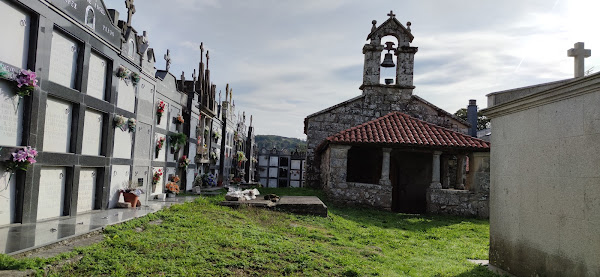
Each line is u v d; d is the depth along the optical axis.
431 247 11.37
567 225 6.44
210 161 29.73
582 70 7.58
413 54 23.36
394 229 13.81
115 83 12.17
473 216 17.64
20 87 7.95
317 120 23.47
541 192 7.13
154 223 9.57
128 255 6.55
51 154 9.18
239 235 8.85
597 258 5.80
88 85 10.83
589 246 5.96
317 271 7.10
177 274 5.97
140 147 14.42
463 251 10.98
